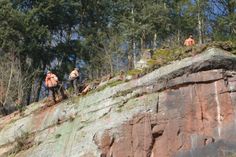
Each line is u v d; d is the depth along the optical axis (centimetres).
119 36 4456
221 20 3944
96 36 4578
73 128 2408
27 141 2581
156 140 2148
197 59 2208
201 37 4059
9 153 2595
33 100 4075
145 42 4494
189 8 4269
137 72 2391
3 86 3653
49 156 2375
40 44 4178
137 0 4603
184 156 2080
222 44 2267
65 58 4403
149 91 2270
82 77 4372
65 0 4319
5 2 4003
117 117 2259
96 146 2225
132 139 2175
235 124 2058
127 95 2323
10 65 3812
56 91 2792
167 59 2339
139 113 2212
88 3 4719
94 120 2344
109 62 4206
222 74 2153
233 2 4100
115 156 2175
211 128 2088
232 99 2105
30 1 4384
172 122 2144
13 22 3956
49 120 2588
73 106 2533
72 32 4719
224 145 2042
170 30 4412
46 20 4328
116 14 4762
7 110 3494
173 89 2216
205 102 2134
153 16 4275
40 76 4188
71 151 2303
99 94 2455
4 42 3931
